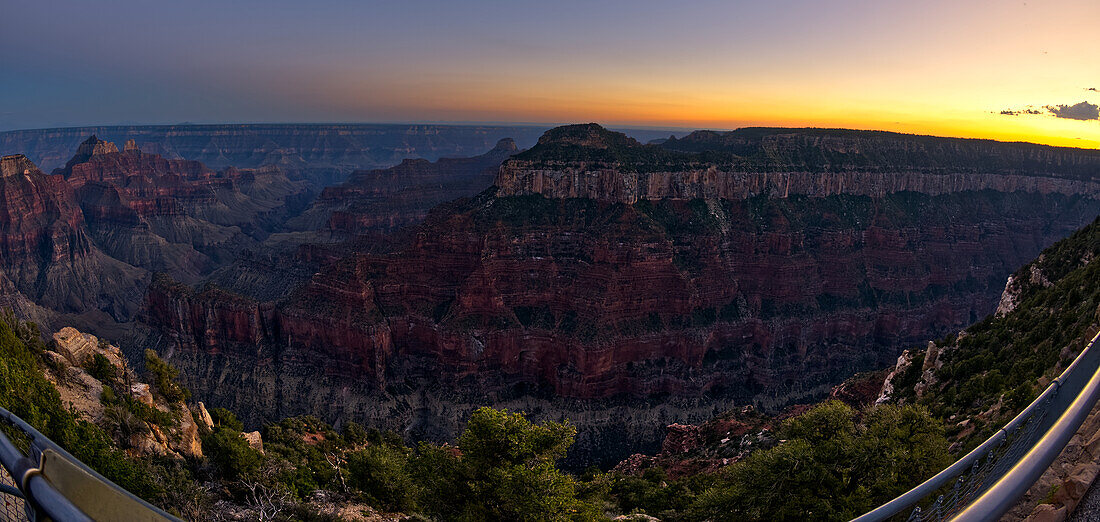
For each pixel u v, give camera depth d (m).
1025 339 52.56
